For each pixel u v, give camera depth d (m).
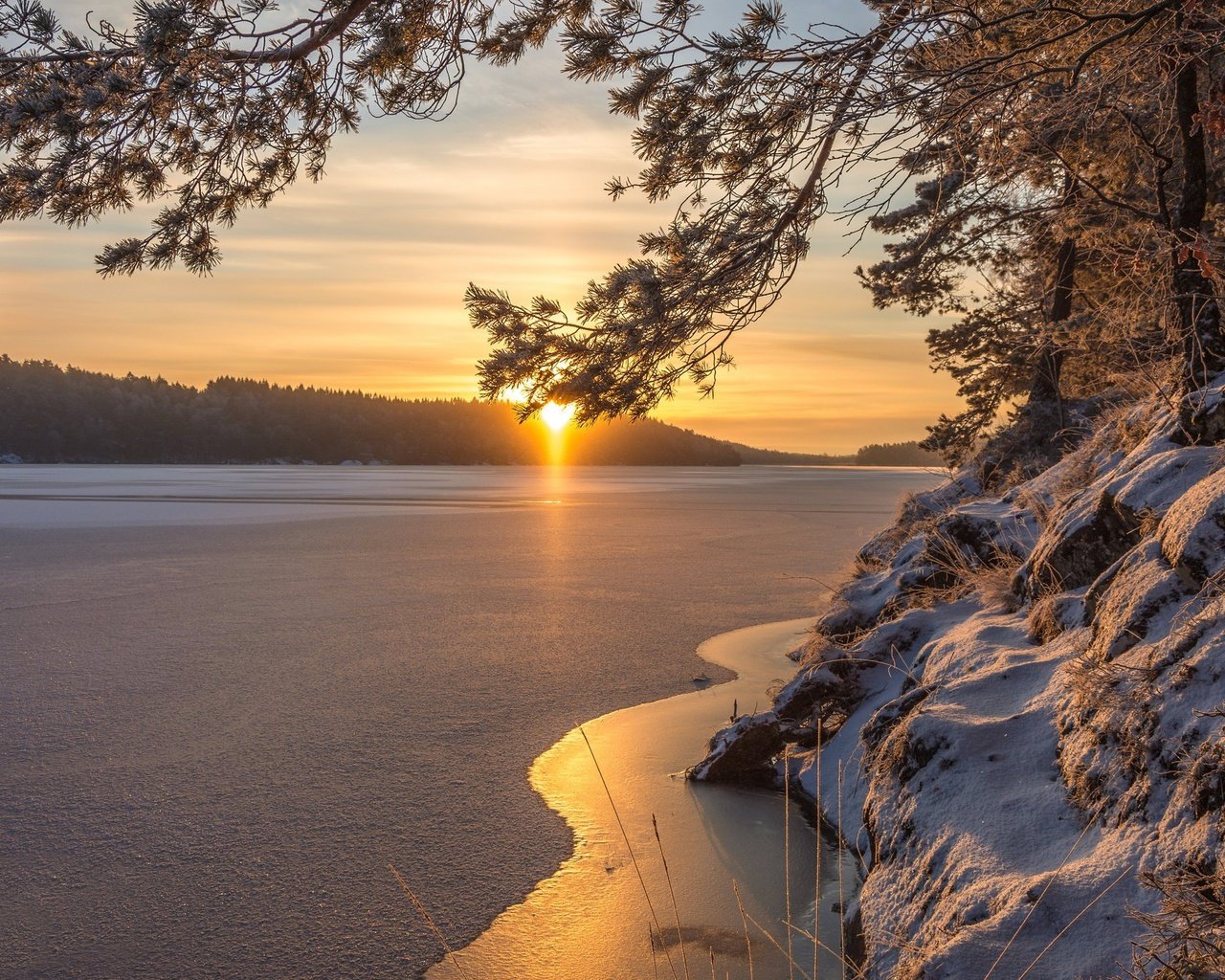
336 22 5.02
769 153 4.77
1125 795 3.10
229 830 5.11
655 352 4.92
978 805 3.62
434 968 3.72
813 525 28.97
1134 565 4.12
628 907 4.22
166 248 5.32
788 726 6.07
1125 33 4.56
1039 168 6.49
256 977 3.65
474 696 8.07
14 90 4.57
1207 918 2.42
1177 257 5.69
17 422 184.75
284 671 8.98
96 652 9.83
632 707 7.73
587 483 82.12
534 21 5.36
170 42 4.40
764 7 4.34
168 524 28.58
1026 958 2.72
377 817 5.30
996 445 14.08
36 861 4.71
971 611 6.28
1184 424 5.14
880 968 3.31
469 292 4.89
